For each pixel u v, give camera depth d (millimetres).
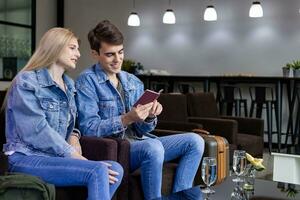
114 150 2332
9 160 2035
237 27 7062
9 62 8102
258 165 2471
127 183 2443
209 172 2211
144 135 2791
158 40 7898
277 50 6703
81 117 2508
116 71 2664
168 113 3977
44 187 1831
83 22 8703
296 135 6215
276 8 6684
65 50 2219
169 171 2648
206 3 7348
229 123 4000
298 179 3020
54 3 8820
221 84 6715
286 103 6461
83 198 2051
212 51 7332
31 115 2061
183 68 7652
